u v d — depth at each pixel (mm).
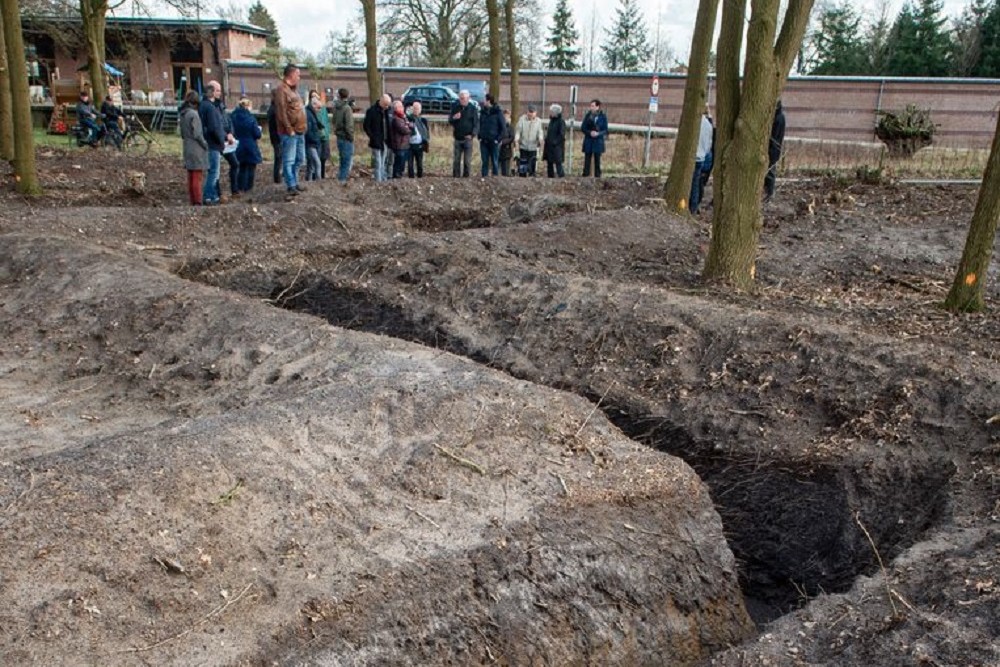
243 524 3514
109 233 9500
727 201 8047
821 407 5312
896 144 18859
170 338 6211
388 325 7188
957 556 3863
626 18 48938
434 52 33125
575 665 3574
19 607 2910
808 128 25031
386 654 3217
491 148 15078
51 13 26234
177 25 32000
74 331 6492
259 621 3137
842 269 9484
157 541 3305
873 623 3502
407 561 3555
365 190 12484
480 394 4668
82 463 3639
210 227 10125
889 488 4723
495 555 3705
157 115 25562
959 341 6402
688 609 3994
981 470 4555
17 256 7777
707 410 5527
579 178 14719
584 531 3980
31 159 12164
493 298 7074
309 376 5379
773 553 4863
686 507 4367
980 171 17375
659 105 26641
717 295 7781
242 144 12469
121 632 2951
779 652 3432
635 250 9750
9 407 5461
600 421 4816
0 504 3320
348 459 4059
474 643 3404
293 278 8312
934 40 38406
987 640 3205
